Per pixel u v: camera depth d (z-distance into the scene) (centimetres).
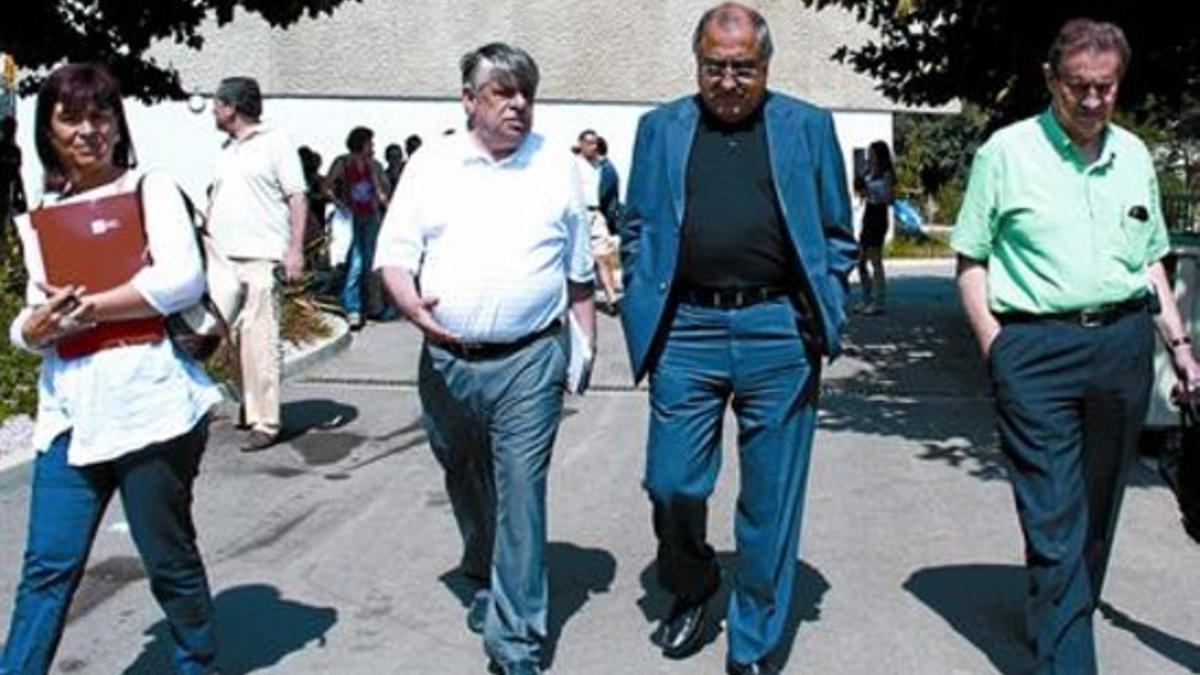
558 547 639
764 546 473
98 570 605
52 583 419
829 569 603
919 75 1237
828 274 461
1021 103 965
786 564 479
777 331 462
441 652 513
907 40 1202
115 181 418
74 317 401
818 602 561
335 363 1177
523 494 470
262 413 838
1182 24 869
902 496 725
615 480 763
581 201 482
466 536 526
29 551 419
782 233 459
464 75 471
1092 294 442
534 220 466
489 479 509
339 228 1391
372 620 545
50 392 416
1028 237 448
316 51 2367
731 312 464
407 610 556
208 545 643
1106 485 463
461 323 464
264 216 821
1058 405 448
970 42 1076
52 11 1304
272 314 833
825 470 782
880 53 1251
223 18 1364
